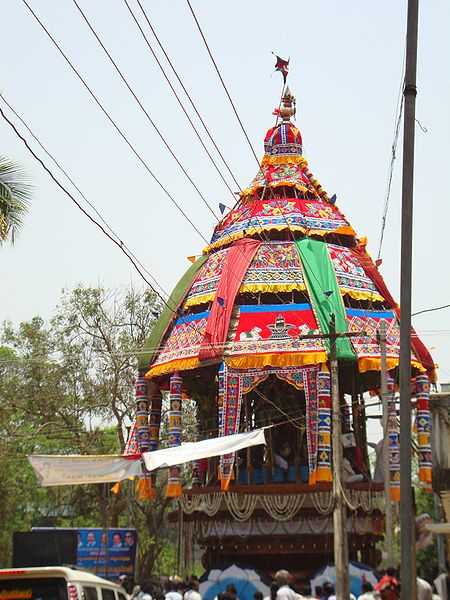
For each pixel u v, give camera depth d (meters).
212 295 34.62
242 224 36.84
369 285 35.25
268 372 32.12
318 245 35.28
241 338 32.75
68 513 47.25
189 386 37.53
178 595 23.72
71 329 45.81
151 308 46.06
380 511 32.25
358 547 31.86
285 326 32.78
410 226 15.48
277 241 35.62
